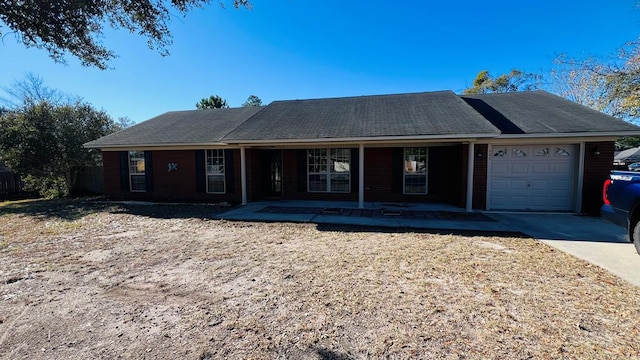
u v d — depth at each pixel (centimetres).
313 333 262
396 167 1084
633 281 374
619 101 1390
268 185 1216
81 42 783
